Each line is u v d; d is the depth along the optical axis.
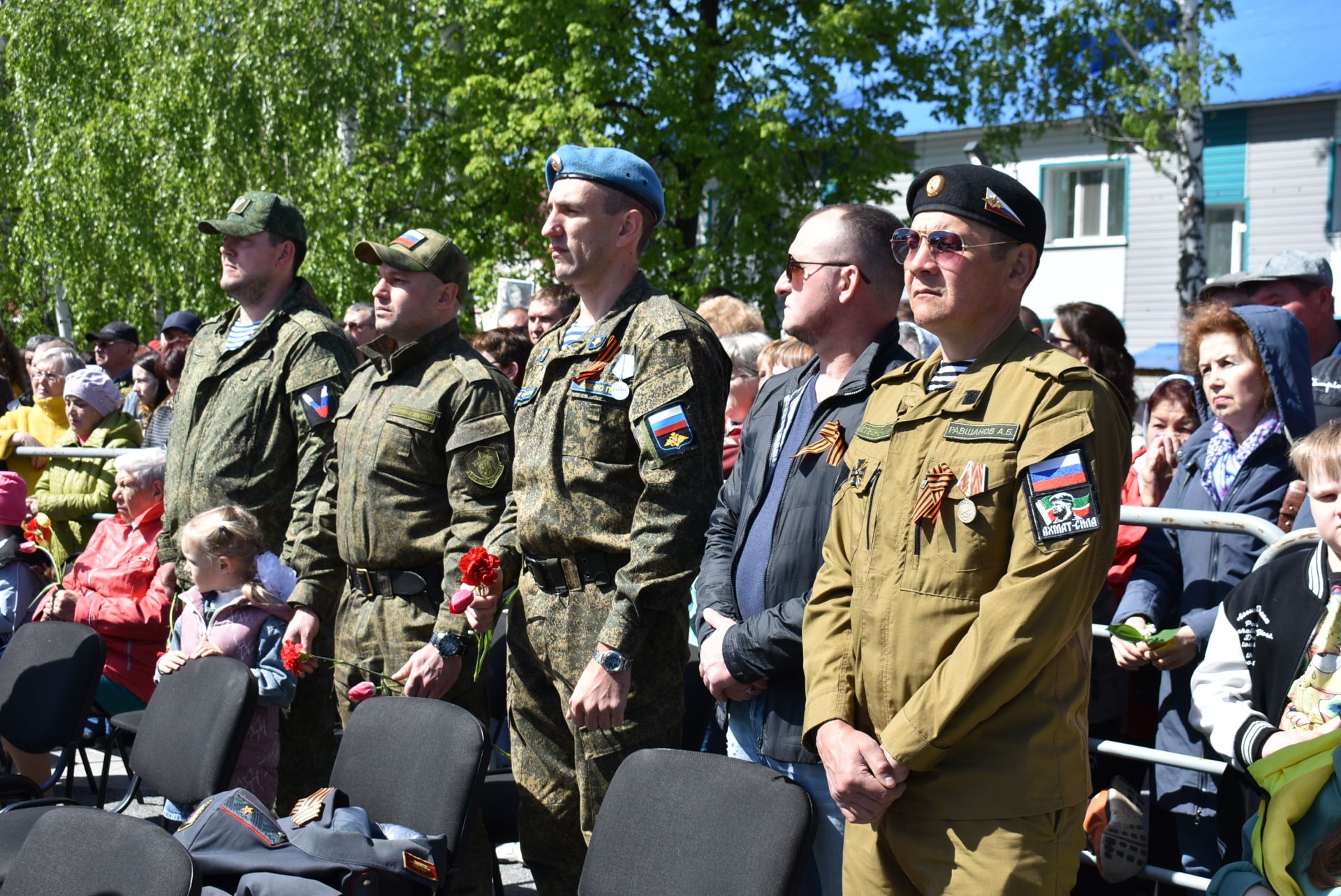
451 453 3.42
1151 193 19.31
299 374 3.94
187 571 4.07
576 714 2.79
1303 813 2.24
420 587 3.45
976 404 2.13
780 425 2.79
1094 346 3.99
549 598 3.01
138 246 16.31
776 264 15.77
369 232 16.45
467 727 2.85
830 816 2.53
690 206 15.88
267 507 3.98
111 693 4.65
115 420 5.93
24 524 4.84
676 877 2.28
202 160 16.20
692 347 2.89
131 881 2.25
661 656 2.95
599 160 3.05
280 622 3.79
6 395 6.86
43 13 17.45
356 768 2.99
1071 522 1.99
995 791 2.04
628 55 15.56
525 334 5.59
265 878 2.49
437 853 2.68
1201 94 16.47
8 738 3.92
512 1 15.73
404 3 17.30
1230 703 2.46
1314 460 2.31
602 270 3.06
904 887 2.20
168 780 3.40
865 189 16.09
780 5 16.27
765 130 14.76
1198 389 3.43
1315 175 18.25
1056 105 18.16
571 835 3.12
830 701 2.21
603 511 2.93
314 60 16.31
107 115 16.77
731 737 2.77
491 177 16.17
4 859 3.19
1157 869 2.93
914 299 2.23
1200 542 3.03
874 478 2.27
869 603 2.18
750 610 2.63
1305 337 3.11
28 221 17.14
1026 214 2.18
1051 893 2.03
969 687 1.99
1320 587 2.37
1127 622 2.99
